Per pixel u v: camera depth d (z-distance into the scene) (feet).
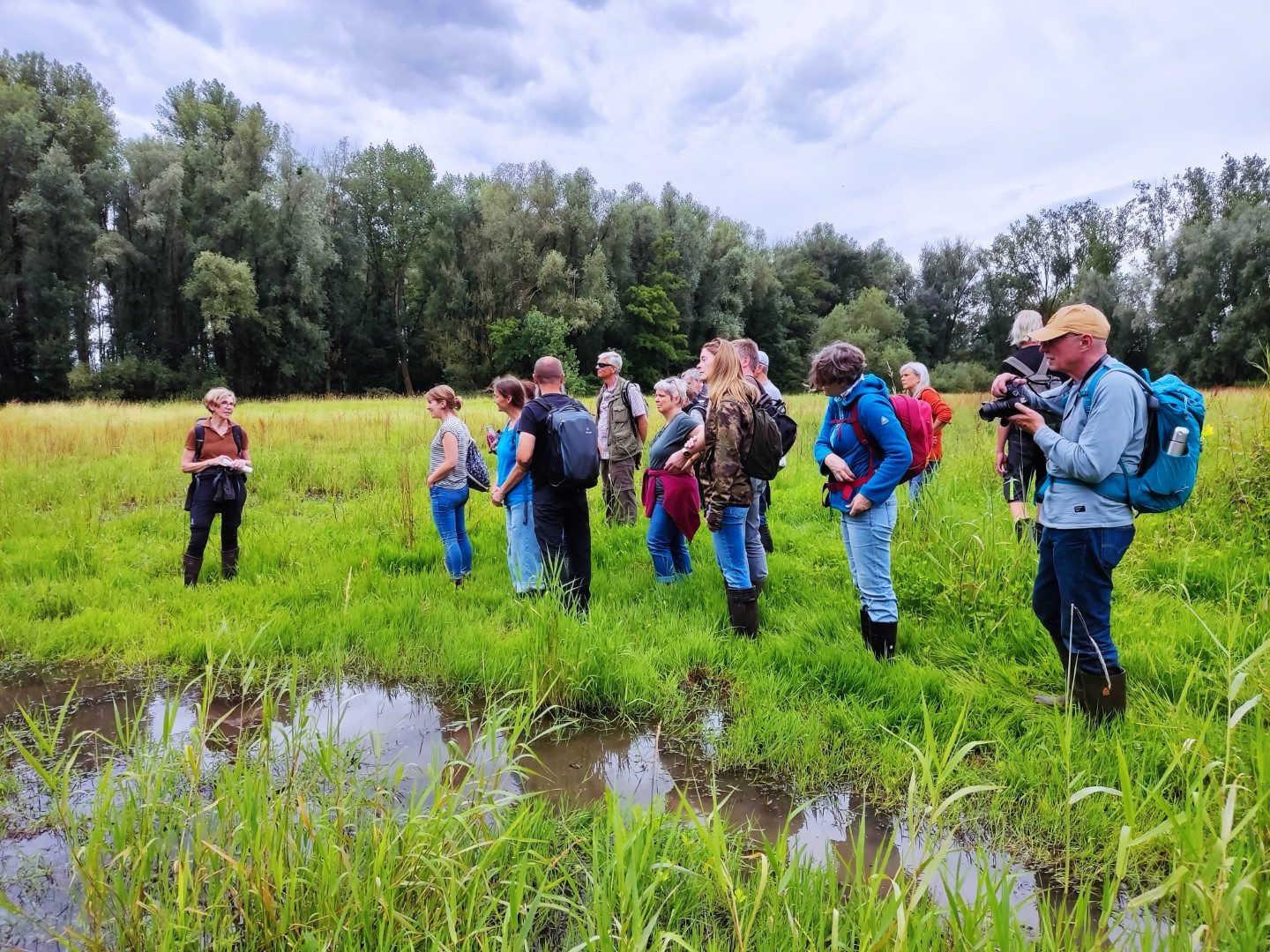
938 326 253.24
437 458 16.88
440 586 17.02
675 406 15.93
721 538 13.35
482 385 150.41
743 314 208.33
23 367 132.36
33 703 11.65
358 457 34.78
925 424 11.86
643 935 5.34
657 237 179.73
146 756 7.97
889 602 12.09
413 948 5.82
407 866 6.41
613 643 12.65
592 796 9.12
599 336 164.14
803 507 25.41
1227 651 7.75
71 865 6.46
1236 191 196.85
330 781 8.01
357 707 11.55
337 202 162.50
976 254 240.94
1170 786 8.14
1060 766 8.67
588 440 13.92
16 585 17.02
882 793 9.06
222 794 6.87
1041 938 5.59
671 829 7.79
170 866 6.77
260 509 25.76
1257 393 20.66
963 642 12.73
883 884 7.08
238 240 139.13
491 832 7.39
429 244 159.43
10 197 128.98
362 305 170.71
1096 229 220.84
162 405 80.53
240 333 137.28
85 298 136.15
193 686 12.26
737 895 5.78
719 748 10.25
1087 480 9.02
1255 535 15.97
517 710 10.13
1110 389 8.84
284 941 6.00
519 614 14.51
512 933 6.32
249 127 139.23
